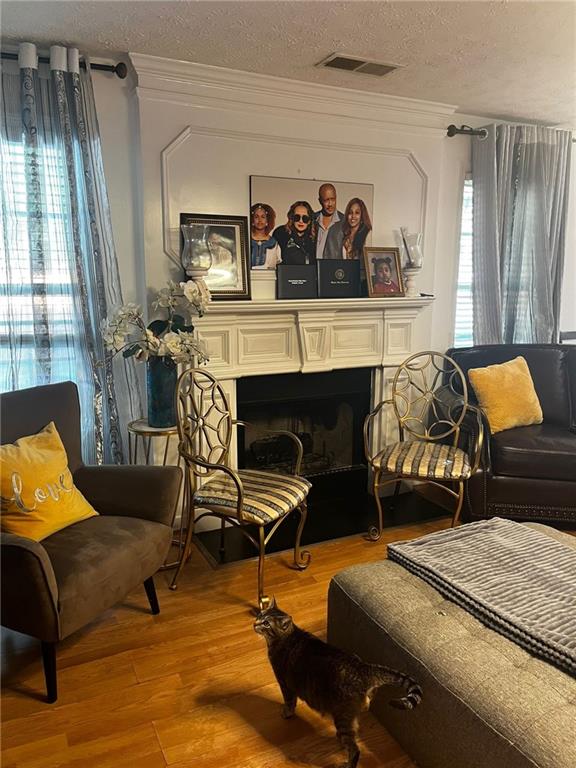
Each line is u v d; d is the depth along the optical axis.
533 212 3.95
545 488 3.05
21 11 2.20
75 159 2.68
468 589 1.76
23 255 2.64
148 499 2.33
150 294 2.93
